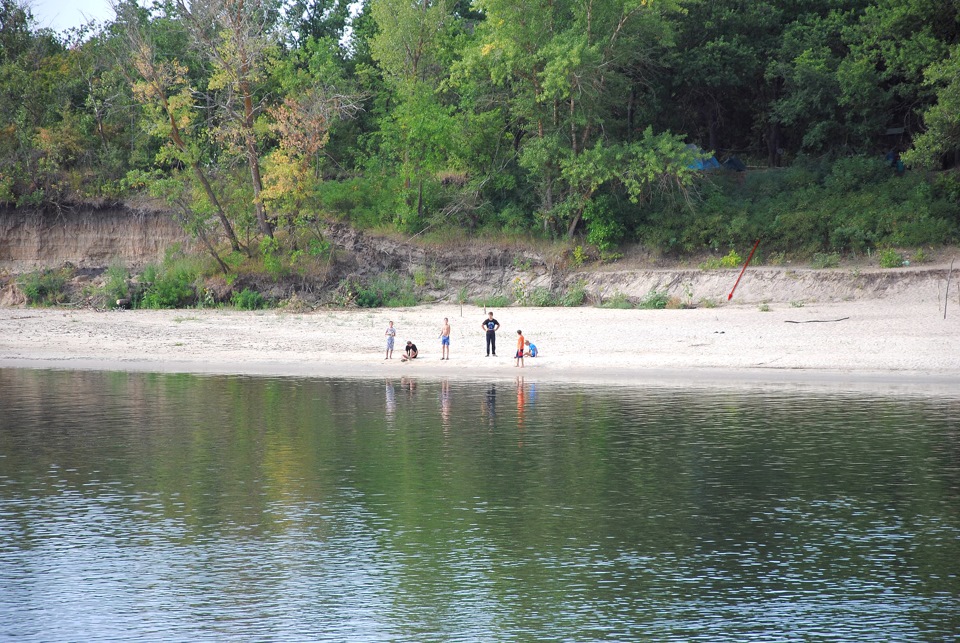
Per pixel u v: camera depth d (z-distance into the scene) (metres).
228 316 76.50
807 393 41.03
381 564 17.55
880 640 13.87
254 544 18.86
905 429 31.70
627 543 18.86
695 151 83.75
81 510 21.50
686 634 14.15
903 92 83.62
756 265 81.44
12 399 39.97
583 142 87.06
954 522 20.30
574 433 31.39
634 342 57.69
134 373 50.12
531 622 14.64
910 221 79.62
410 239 90.00
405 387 43.94
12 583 16.48
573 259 86.88
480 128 90.25
